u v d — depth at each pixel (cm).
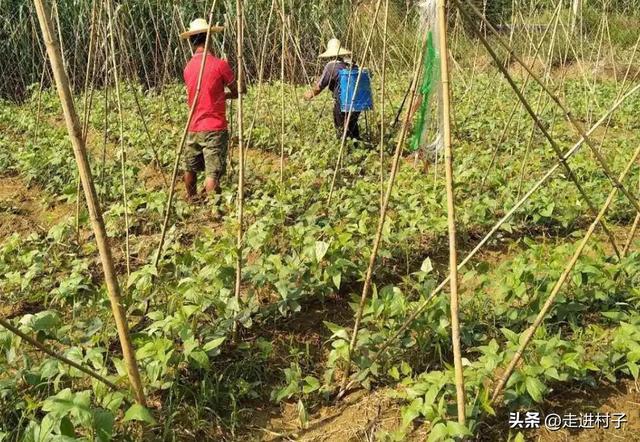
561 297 359
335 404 323
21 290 419
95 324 344
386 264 464
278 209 528
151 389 310
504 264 395
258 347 359
